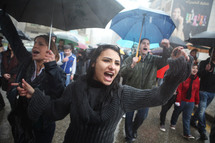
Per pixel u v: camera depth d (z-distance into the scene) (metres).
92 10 1.40
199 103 2.96
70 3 1.38
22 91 0.91
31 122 1.21
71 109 0.86
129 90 0.86
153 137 2.73
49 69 1.05
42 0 1.37
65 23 1.50
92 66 0.86
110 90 0.84
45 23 1.51
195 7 16.28
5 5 1.41
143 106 0.85
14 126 1.23
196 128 3.33
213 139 1.70
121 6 1.33
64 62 3.59
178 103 2.76
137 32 2.58
